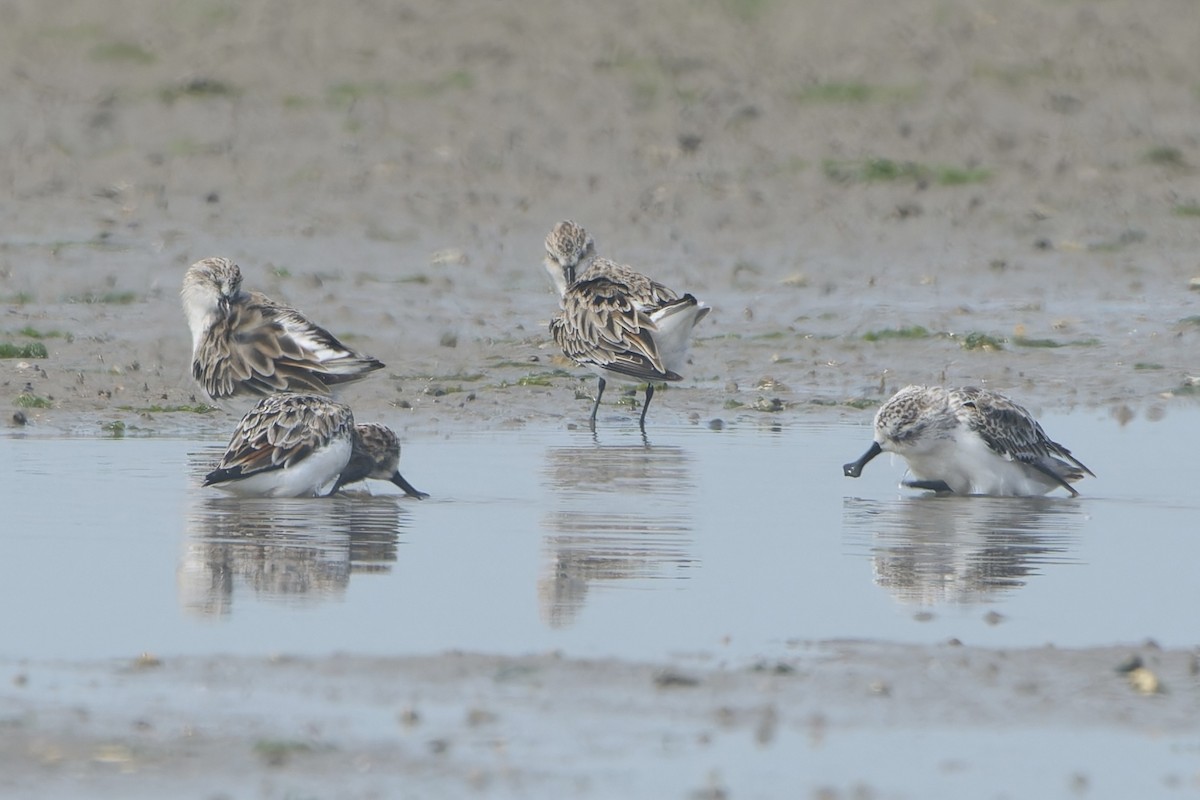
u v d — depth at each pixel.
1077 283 22.59
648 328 16.39
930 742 7.88
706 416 16.69
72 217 24.31
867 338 19.78
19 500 12.29
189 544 11.07
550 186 27.19
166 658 8.77
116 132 29.34
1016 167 28.64
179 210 24.98
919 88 33.12
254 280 21.47
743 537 11.59
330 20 36.69
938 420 13.17
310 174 27.30
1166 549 11.38
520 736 7.84
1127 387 17.88
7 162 27.25
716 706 8.24
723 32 36.56
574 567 10.66
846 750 7.76
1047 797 7.33
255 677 8.52
